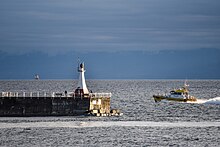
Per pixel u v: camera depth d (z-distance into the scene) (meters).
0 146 195.62
